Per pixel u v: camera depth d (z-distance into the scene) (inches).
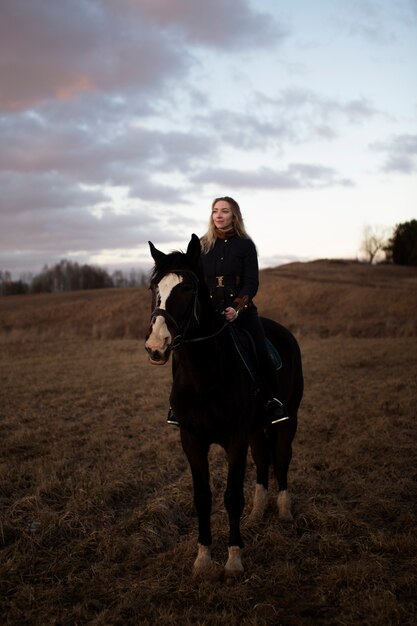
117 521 171.6
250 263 155.3
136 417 303.6
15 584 133.9
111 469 215.5
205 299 135.8
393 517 169.5
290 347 187.2
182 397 136.9
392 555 143.6
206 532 138.6
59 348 714.8
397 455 226.2
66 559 144.0
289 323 1131.9
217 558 145.4
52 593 128.2
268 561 144.4
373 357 543.5
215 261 157.2
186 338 129.3
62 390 398.0
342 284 1577.3
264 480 176.4
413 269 2615.7
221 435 138.3
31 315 1530.5
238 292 156.3
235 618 116.0
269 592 128.5
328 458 224.8
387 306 1252.5
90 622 116.6
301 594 127.4
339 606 122.2
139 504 184.7
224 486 200.8
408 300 1283.2
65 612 121.0
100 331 1106.7
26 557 144.6
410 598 123.6
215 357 134.0
